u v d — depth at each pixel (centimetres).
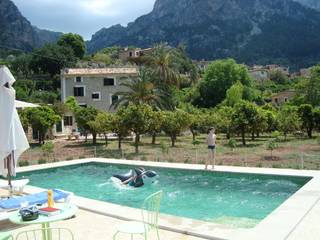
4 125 948
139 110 2497
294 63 17325
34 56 7756
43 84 7156
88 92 5366
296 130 3681
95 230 822
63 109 4359
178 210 1159
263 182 1486
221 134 4262
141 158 2130
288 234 760
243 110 2984
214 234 758
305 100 5459
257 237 741
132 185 1514
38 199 850
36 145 3288
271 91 9131
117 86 5469
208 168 1655
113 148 2927
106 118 3006
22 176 1780
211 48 19550
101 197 1373
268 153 2377
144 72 4822
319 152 2412
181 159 2069
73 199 1106
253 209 1149
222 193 1354
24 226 839
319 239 730
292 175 1447
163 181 1576
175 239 744
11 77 967
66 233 802
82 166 2003
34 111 3219
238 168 1636
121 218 912
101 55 8712
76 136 3862
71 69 5419
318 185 1238
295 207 967
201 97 6981
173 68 5506
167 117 2909
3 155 946
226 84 6888
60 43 8656
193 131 3456
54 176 1780
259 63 17688
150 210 672
